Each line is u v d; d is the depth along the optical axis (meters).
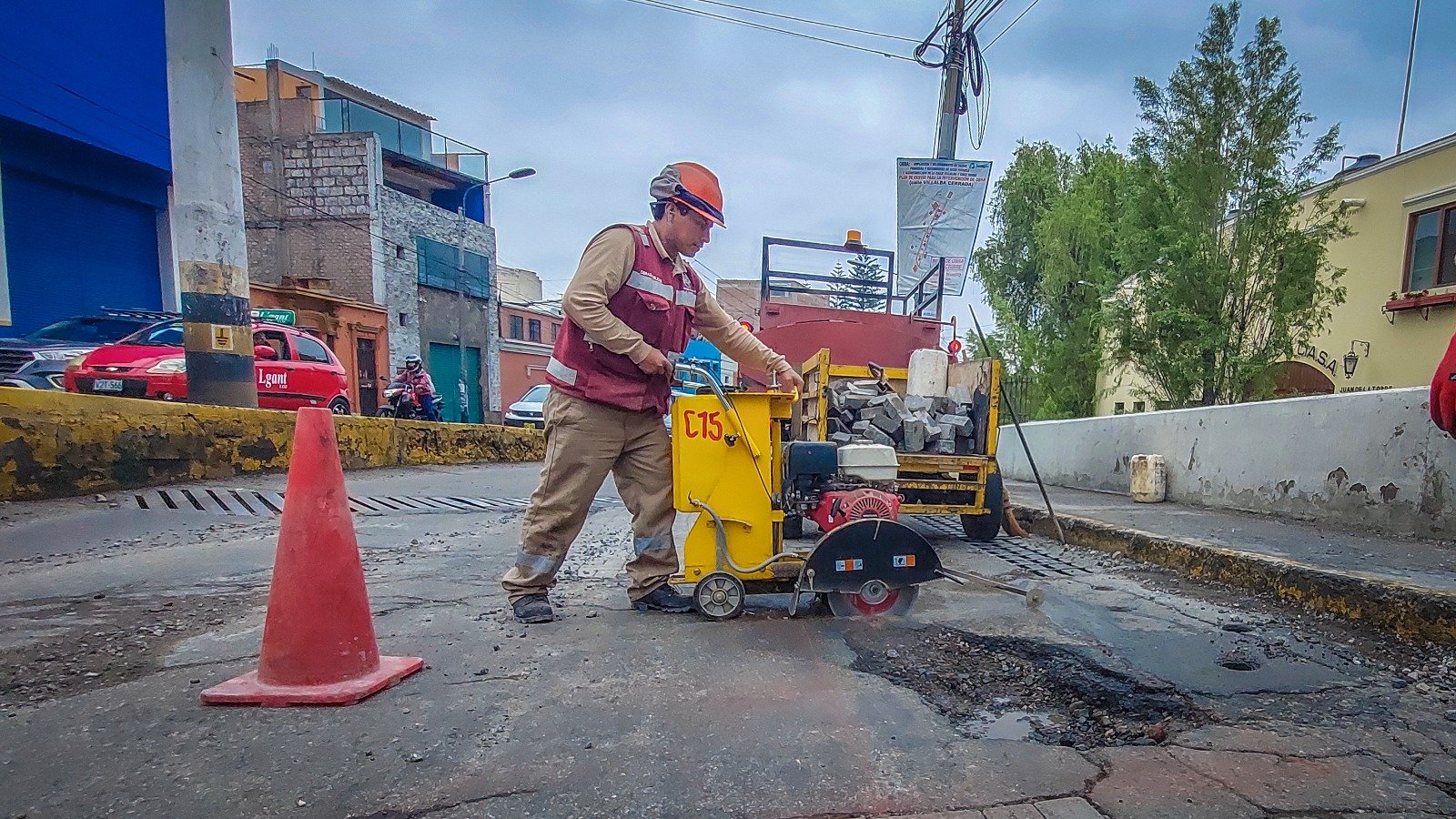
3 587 3.52
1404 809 1.77
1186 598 3.85
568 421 3.13
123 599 3.33
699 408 3.21
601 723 2.13
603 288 3.06
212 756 1.89
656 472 3.38
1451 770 1.97
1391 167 11.99
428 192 31.52
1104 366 11.36
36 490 5.61
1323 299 9.26
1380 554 4.20
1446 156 11.16
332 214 25.05
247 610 3.17
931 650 2.87
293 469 2.33
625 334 3.03
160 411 6.54
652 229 3.31
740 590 3.22
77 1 12.12
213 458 7.04
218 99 7.87
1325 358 13.06
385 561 4.38
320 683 2.28
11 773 1.79
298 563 2.29
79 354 9.62
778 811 1.70
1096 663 2.74
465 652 2.73
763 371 3.65
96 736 1.98
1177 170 8.76
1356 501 5.35
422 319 27.42
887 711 2.28
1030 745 2.07
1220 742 2.12
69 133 12.03
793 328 7.43
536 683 2.43
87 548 4.44
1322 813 1.75
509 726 2.10
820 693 2.39
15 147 11.71
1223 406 6.78
